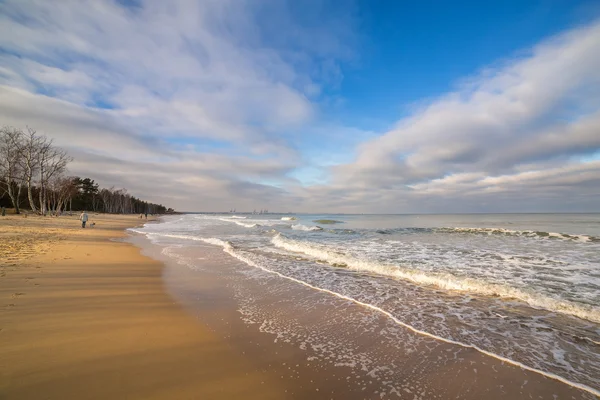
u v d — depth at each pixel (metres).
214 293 7.09
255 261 11.55
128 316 5.16
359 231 27.14
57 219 35.69
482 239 19.39
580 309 5.69
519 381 3.45
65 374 3.14
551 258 11.60
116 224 37.50
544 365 3.84
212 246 16.67
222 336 4.58
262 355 3.98
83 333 4.26
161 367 3.50
